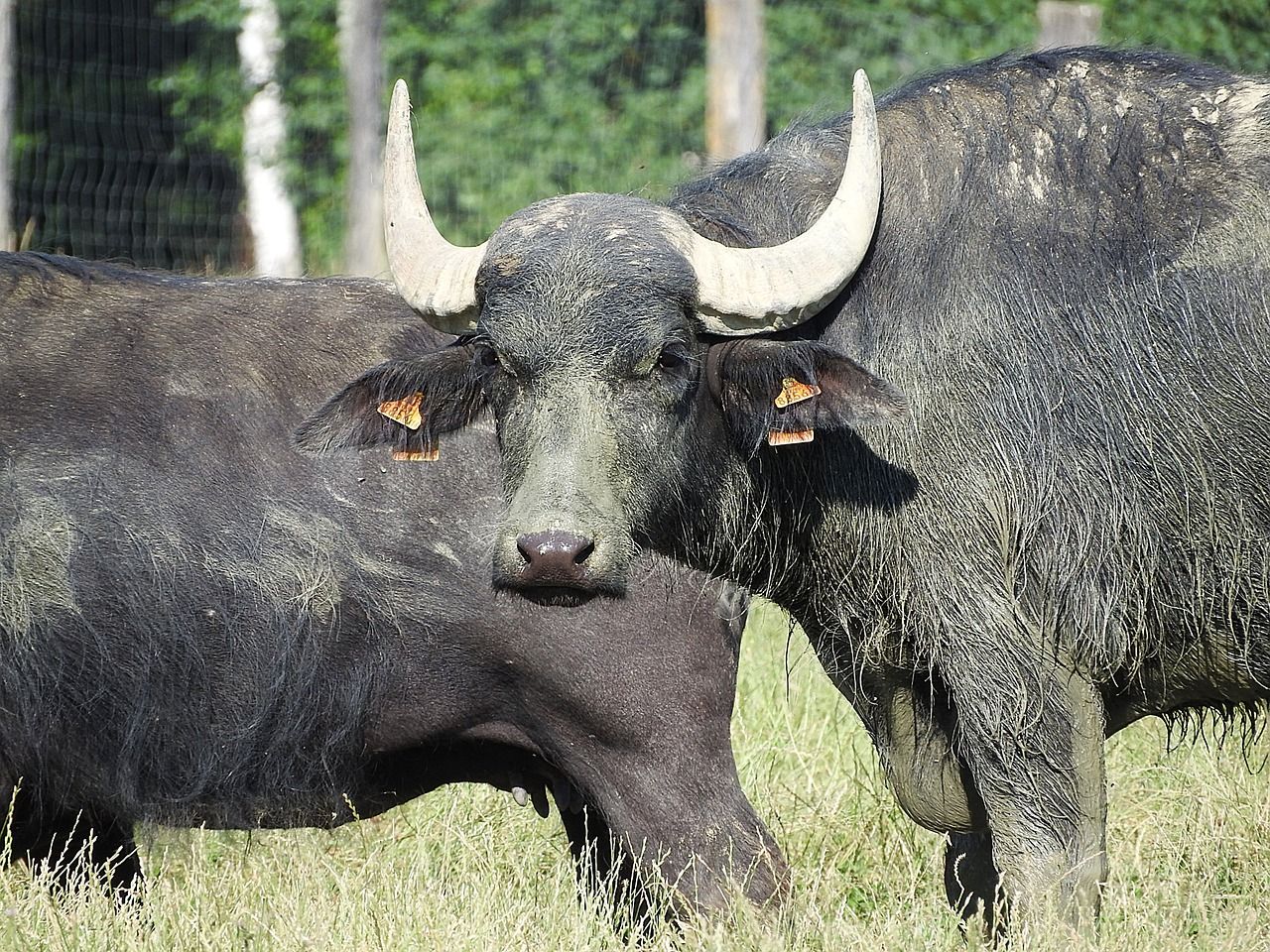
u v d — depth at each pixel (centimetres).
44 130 5172
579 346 1409
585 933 1598
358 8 3625
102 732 1669
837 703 2281
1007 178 1558
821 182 1623
